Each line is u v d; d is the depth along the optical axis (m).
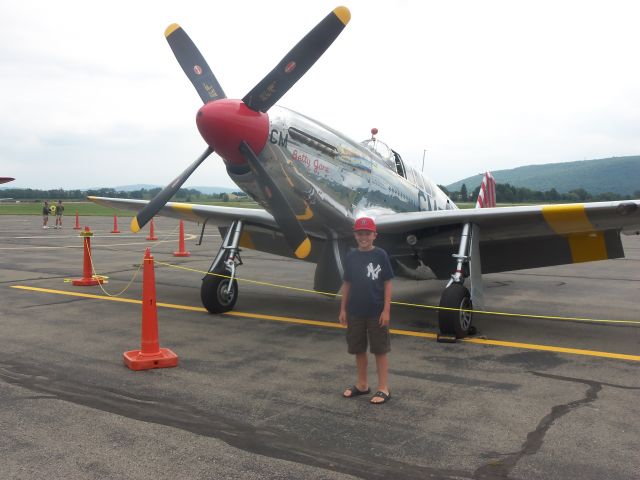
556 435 2.87
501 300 7.42
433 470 2.48
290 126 5.22
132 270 10.09
